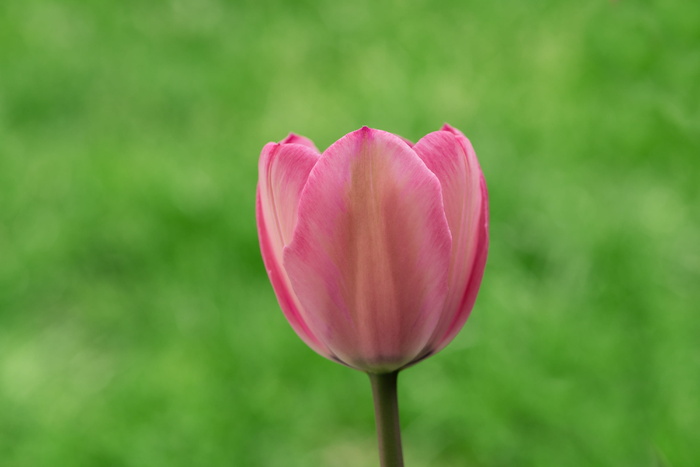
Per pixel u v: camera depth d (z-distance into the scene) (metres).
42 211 1.78
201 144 1.98
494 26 2.32
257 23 2.51
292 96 2.15
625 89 1.96
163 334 1.50
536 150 1.82
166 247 1.68
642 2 2.06
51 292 1.64
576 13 2.25
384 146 0.64
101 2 2.64
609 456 1.21
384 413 0.65
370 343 0.65
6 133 2.07
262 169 0.66
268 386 1.38
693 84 1.88
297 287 0.65
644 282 1.45
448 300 0.65
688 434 1.16
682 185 1.68
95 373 1.47
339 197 0.64
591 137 1.84
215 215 1.70
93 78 2.28
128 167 1.84
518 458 1.26
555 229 1.59
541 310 1.43
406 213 0.64
